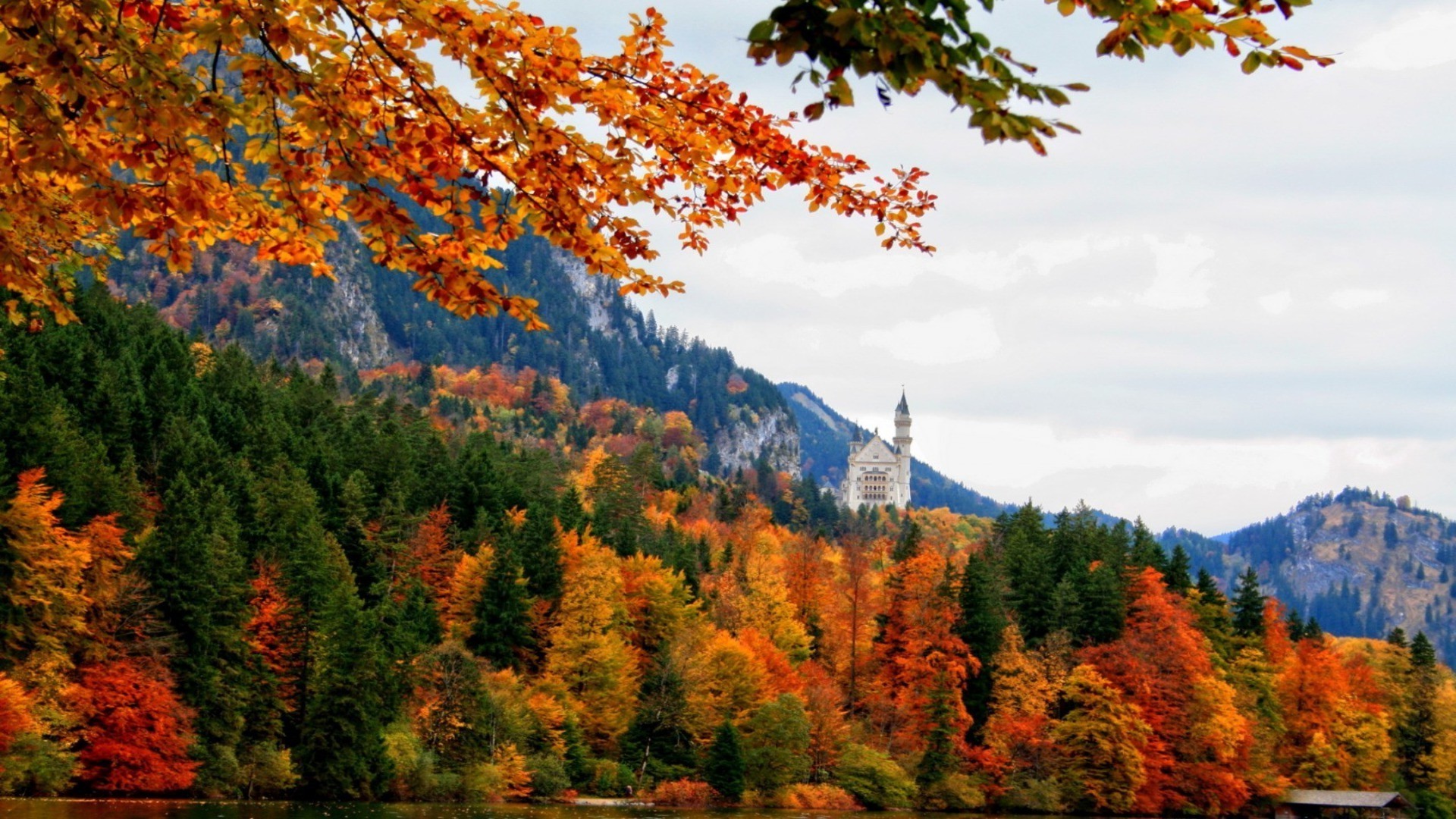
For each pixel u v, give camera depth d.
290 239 10.43
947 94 6.47
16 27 8.07
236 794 53.25
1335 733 99.12
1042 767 80.12
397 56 8.94
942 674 78.25
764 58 6.55
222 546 58.88
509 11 8.98
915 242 11.46
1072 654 88.88
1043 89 6.39
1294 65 7.34
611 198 10.16
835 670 97.00
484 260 10.30
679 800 66.75
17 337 78.50
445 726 62.66
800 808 70.50
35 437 59.50
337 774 55.88
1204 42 7.29
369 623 60.06
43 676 47.56
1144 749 81.50
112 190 9.11
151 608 54.59
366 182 9.26
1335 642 157.50
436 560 87.81
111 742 48.97
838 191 10.99
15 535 48.78
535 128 9.38
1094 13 7.13
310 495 79.56
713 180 10.91
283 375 158.12
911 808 75.44
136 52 8.24
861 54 6.38
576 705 72.00
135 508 64.19
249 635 58.28
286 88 8.79
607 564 83.81
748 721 73.19
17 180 9.70
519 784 63.53
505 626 76.88
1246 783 86.94
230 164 9.57
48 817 39.94
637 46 9.59
